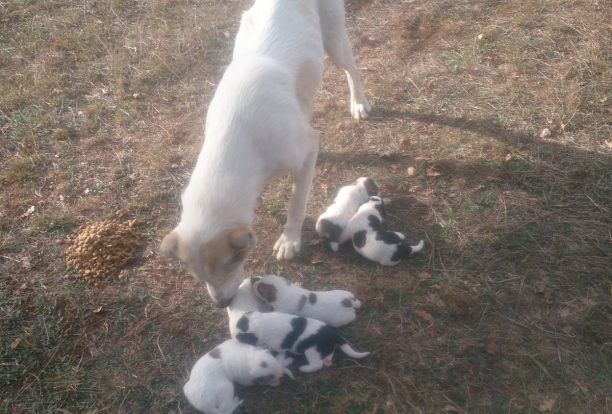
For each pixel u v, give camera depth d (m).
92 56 2.25
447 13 2.21
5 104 2.10
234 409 1.34
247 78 1.41
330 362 1.39
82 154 1.92
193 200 1.32
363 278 1.54
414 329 1.44
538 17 2.12
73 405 1.41
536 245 1.56
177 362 1.45
